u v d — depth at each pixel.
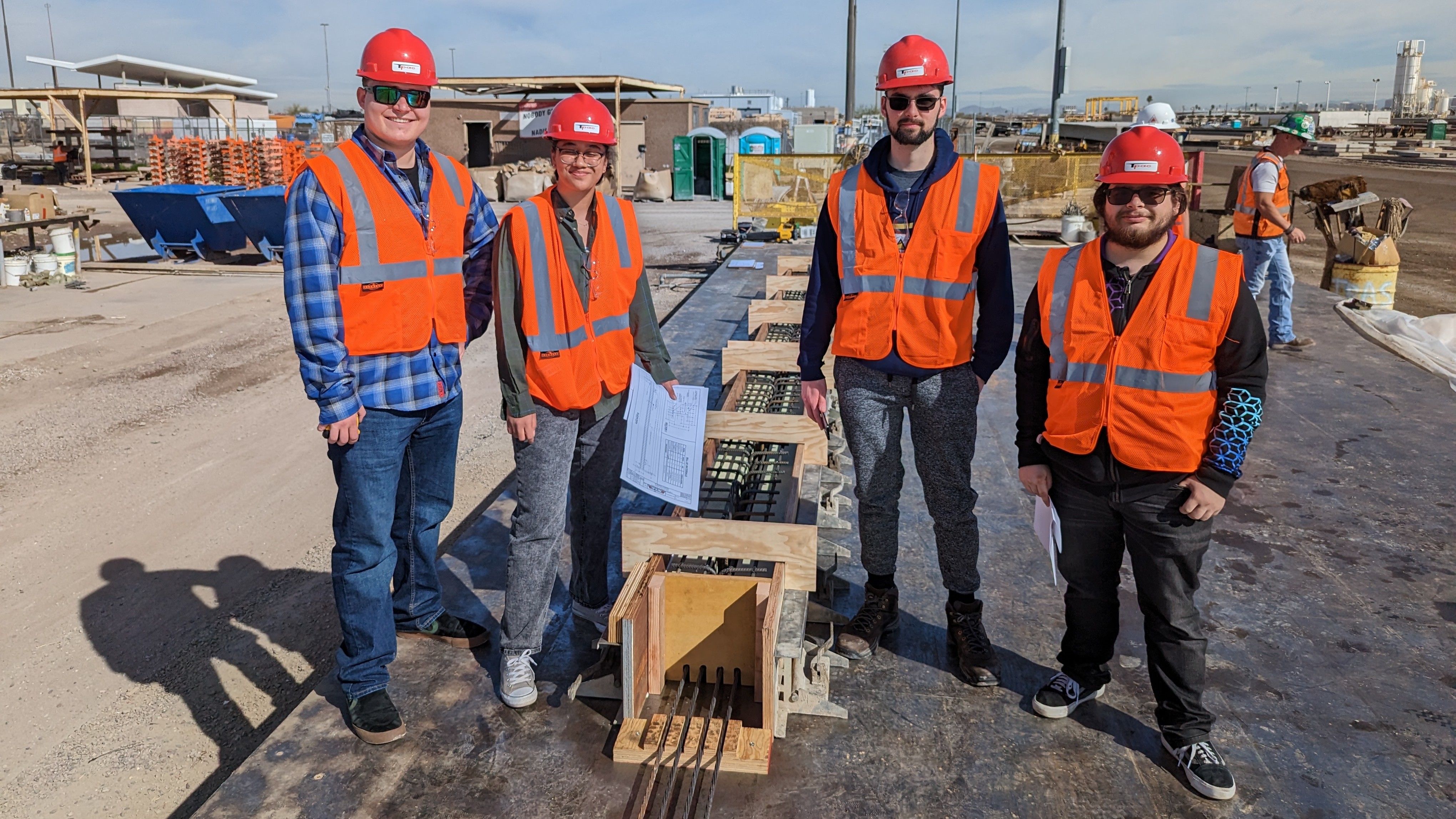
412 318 2.47
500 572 3.39
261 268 13.97
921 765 2.34
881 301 2.60
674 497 2.64
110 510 5.20
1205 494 2.11
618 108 24.33
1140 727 2.48
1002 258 2.55
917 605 3.13
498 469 5.88
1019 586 3.25
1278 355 6.49
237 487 5.54
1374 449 4.64
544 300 2.42
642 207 24.72
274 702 3.49
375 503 2.45
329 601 4.22
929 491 2.73
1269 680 2.71
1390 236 7.98
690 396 2.80
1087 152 12.87
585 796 2.24
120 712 3.43
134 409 7.05
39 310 10.68
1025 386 2.41
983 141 24.98
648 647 2.50
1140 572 2.28
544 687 2.69
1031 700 2.60
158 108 36.09
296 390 7.55
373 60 2.36
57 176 29.41
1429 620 3.04
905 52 2.41
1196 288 2.11
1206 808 2.19
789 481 3.13
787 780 2.29
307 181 2.32
